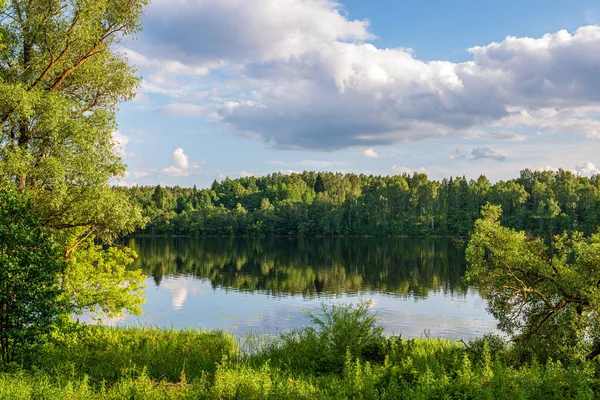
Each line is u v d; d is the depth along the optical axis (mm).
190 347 15992
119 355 13953
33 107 16156
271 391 9273
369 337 15109
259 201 154625
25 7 17438
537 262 13125
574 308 12609
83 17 17250
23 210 11930
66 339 14461
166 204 144500
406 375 10273
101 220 18391
